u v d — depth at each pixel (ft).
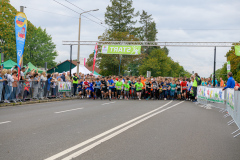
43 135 20.15
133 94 69.97
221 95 41.14
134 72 238.68
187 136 21.01
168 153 15.79
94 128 23.47
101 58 174.60
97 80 64.39
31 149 16.05
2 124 24.84
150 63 213.46
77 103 51.31
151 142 18.58
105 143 17.97
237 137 21.20
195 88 61.98
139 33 201.26
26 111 35.81
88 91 67.10
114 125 25.25
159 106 47.96
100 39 169.89
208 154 15.85
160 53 223.30
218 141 19.57
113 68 180.24
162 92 71.26
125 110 39.24
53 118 29.27
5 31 115.96
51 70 215.72
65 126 24.23
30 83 50.49
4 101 43.73
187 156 15.28
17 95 46.80
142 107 45.06
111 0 188.55
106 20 188.03
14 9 122.42
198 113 37.83
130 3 187.21
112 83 63.67
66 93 64.85
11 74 48.78
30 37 141.38
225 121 30.37
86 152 15.61
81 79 66.49
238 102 24.93
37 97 53.01
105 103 52.34
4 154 14.92
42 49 209.77
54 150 15.92
